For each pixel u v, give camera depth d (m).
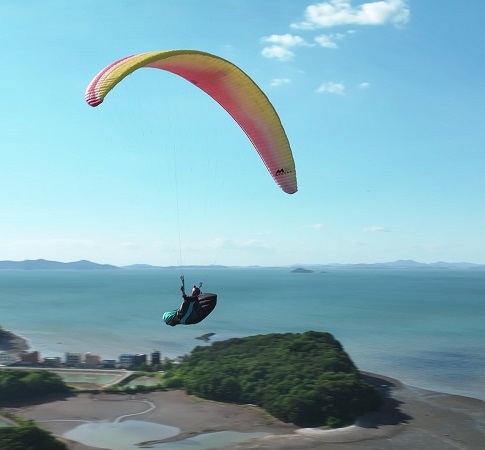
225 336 144.75
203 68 20.16
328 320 176.38
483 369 96.25
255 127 22.00
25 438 45.69
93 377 86.31
